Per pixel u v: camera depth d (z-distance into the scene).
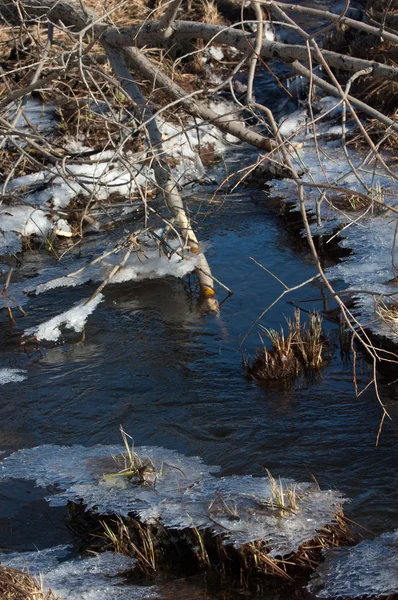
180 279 8.54
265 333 7.43
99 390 6.74
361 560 4.60
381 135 10.76
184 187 10.80
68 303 8.17
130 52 8.04
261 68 13.40
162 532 4.92
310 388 6.57
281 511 4.97
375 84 11.61
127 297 8.23
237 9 14.28
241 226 9.64
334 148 11.05
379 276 7.86
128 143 10.60
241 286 8.30
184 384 6.73
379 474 5.46
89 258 9.03
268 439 5.93
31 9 8.70
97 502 5.17
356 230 8.87
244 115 12.31
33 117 11.52
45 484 5.48
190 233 8.66
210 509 5.03
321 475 5.49
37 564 4.77
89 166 10.39
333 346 7.11
